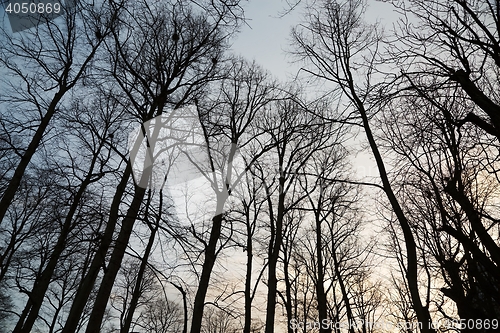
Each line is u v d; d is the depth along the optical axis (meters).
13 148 11.77
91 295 18.62
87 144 13.07
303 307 21.55
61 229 10.67
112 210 8.91
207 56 10.70
